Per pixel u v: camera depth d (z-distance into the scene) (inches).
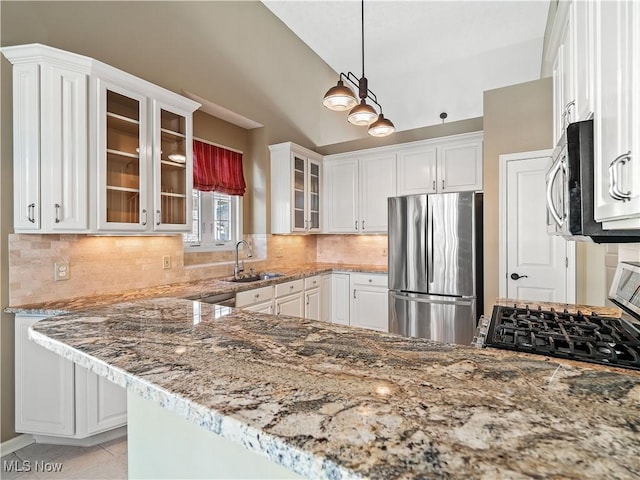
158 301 53.9
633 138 25.8
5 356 75.3
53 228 74.4
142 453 38.0
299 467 16.5
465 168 141.9
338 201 175.5
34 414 75.0
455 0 130.7
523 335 49.0
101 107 81.1
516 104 114.5
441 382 24.2
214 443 31.4
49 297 82.1
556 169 47.2
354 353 30.3
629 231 35.7
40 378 74.8
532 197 112.1
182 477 34.1
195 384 23.8
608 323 52.8
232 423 19.2
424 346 32.4
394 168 159.2
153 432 36.8
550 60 82.4
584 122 37.6
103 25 92.1
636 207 24.5
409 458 15.8
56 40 82.8
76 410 74.4
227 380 24.5
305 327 38.8
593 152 36.9
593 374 25.7
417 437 17.4
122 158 87.3
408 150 155.4
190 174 104.5
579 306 67.6
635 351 40.8
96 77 80.4
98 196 80.9
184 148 103.3
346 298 163.8
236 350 31.0
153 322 40.5
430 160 149.9
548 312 60.6
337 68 184.7
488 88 176.2
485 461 15.5
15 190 74.5
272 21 150.9
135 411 38.7
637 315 46.6
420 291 135.9
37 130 73.7
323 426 18.5
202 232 138.6
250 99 143.9
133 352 30.3
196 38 119.1
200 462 32.5
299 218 160.6
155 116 94.2
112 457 75.4
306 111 177.2
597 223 36.5
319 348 31.5
